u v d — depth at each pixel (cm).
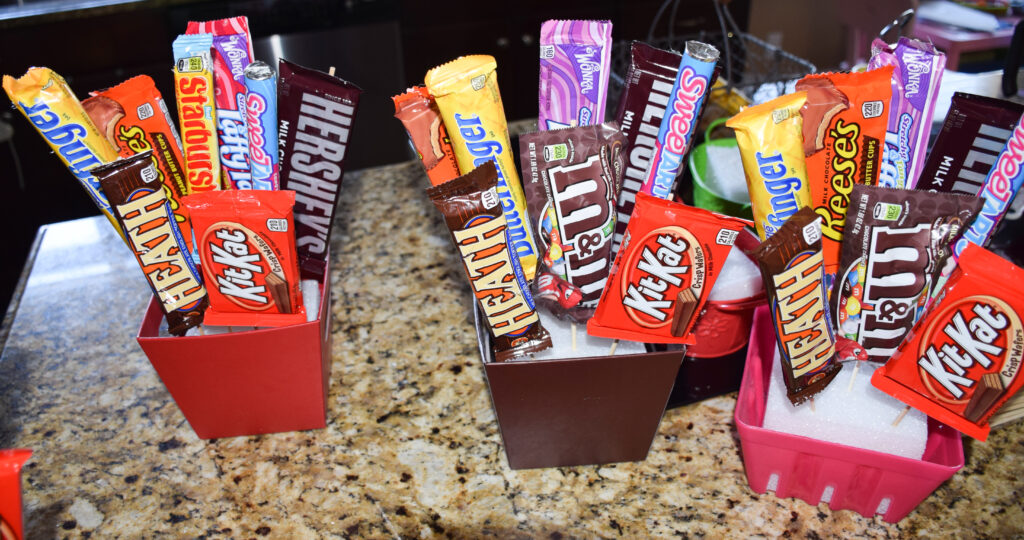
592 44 60
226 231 57
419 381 77
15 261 201
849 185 60
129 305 88
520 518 63
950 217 54
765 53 131
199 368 64
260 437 71
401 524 62
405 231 100
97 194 60
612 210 59
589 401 61
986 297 49
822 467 59
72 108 57
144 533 62
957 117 60
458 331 84
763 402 66
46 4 197
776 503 63
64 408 74
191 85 61
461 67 56
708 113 108
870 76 58
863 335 60
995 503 62
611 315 58
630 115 65
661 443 69
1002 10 132
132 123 61
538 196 59
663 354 58
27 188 202
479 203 53
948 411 54
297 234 68
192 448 70
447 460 68
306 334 63
